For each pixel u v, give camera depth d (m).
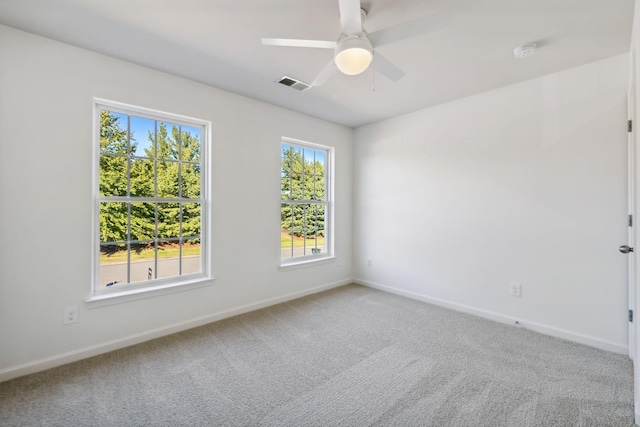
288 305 3.51
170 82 2.72
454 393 1.86
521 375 2.05
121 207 2.56
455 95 3.18
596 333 2.45
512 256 2.92
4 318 1.99
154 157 2.74
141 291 2.55
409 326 2.89
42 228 2.12
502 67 2.54
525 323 2.83
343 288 4.22
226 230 3.12
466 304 3.26
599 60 2.42
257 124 3.37
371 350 2.41
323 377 2.03
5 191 1.99
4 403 1.74
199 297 2.92
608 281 2.40
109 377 2.02
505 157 2.95
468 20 1.90
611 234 2.38
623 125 2.32
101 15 1.89
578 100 2.52
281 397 1.82
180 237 2.89
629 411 1.69
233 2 1.76
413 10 1.83
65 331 2.21
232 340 2.59
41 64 2.12
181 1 1.75
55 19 1.92
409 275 3.80
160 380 1.99
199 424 1.60
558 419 1.63
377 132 4.17
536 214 2.76
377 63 1.96
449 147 3.39
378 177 4.16
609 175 2.38
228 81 2.88
